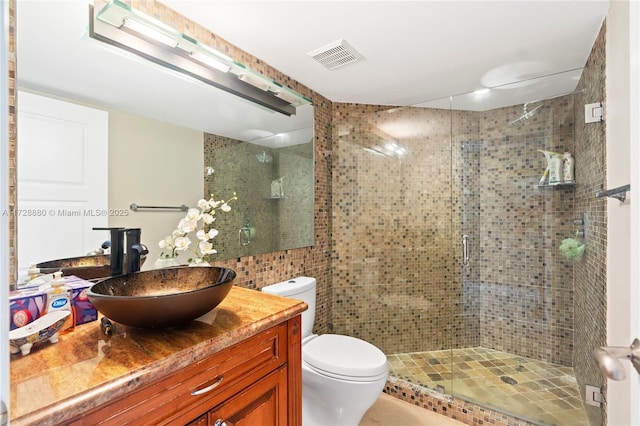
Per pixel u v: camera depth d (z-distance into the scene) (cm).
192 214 137
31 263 89
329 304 230
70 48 98
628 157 107
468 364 217
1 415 37
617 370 56
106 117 108
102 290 85
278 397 98
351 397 142
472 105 224
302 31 142
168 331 82
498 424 158
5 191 38
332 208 233
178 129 132
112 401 59
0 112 38
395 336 235
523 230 223
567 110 198
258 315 94
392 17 131
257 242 171
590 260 162
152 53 119
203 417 75
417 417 173
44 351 71
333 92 215
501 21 134
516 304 227
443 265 240
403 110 235
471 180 238
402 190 238
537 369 208
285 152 189
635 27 61
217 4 123
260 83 156
